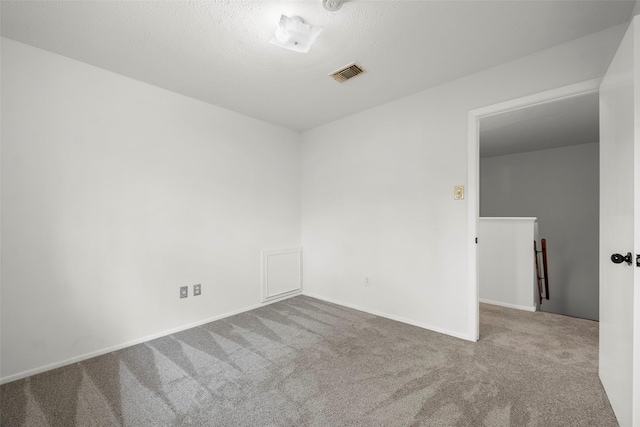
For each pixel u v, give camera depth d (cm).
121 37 190
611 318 155
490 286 352
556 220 507
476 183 241
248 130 331
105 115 230
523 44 201
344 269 340
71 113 214
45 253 202
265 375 192
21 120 194
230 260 310
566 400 163
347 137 335
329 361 210
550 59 205
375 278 310
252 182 334
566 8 166
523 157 537
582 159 482
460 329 248
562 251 502
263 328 272
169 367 203
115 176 234
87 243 220
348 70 234
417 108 274
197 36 189
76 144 216
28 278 196
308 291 383
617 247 144
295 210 385
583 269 485
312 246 378
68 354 210
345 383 182
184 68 229
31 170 197
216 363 208
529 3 162
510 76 222
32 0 156
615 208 148
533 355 216
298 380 186
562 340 242
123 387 179
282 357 216
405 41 196
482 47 204
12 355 190
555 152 505
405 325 277
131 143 243
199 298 284
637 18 119
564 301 501
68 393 174
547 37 194
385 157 300
